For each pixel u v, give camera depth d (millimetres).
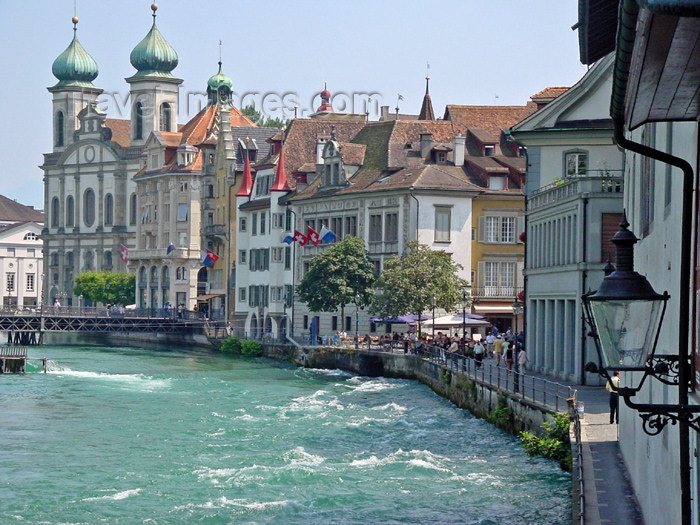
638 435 32719
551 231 75125
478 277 119125
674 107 14867
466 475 47562
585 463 38875
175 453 55312
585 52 34969
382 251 120812
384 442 58688
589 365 14867
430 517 40156
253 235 151875
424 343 96375
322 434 61969
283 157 144375
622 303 14406
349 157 130125
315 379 99562
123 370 110062
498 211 119812
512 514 40125
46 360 106375
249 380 98562
